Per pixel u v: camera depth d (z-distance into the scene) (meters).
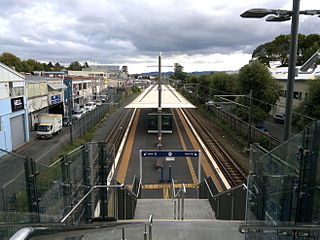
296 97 30.16
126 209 7.84
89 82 56.94
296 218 3.82
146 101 32.22
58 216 4.87
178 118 41.66
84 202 6.16
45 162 19.25
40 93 33.16
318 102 17.02
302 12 5.96
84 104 48.59
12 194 3.88
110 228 3.35
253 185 5.32
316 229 3.37
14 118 24.52
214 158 21.05
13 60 64.44
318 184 3.63
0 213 3.54
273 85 27.05
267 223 4.50
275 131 29.59
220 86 40.56
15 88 24.80
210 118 40.19
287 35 58.84
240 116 28.30
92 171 6.53
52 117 28.55
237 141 25.44
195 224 6.43
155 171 18.70
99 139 26.56
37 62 85.00
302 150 3.73
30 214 4.11
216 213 9.20
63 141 25.66
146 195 14.96
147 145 25.14
